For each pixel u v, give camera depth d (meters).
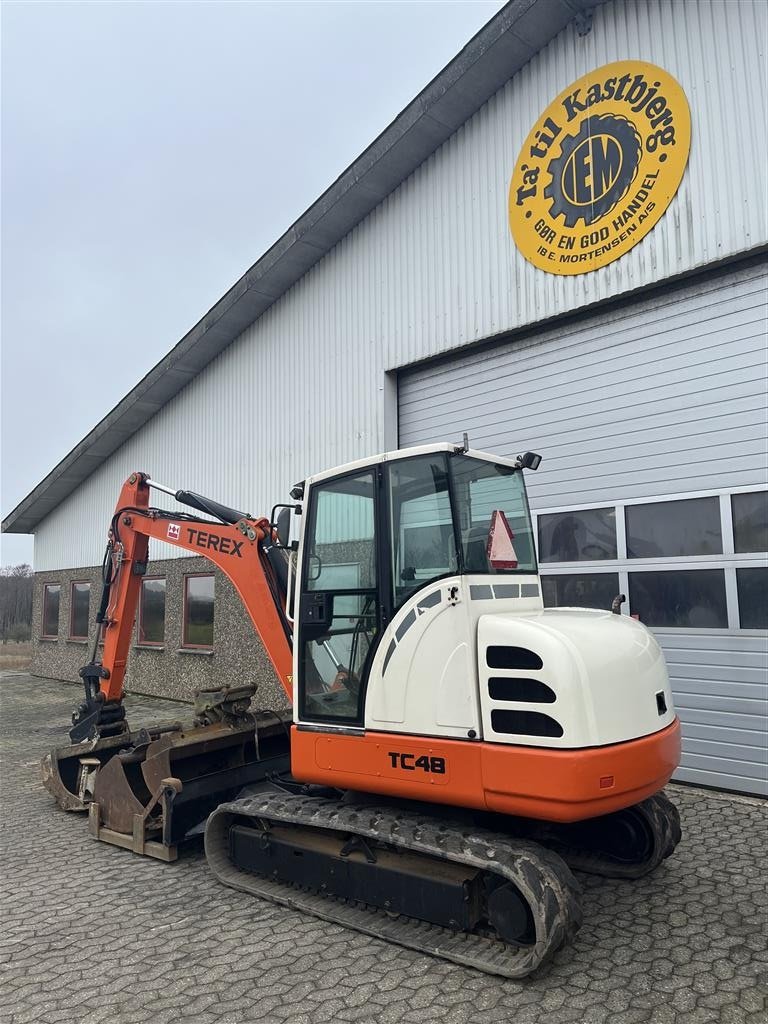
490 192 8.33
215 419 12.75
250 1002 3.44
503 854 3.65
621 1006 3.28
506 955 3.64
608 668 3.65
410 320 9.23
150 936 4.17
